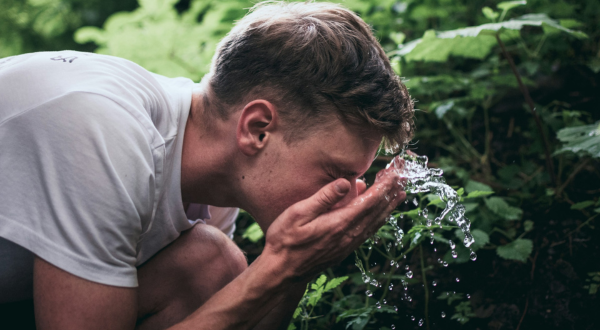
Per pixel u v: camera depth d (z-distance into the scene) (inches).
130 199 39.6
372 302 67.2
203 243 54.3
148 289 52.7
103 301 39.1
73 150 38.1
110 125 39.2
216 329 42.8
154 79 46.8
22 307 49.7
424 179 50.8
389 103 42.6
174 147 45.9
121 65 45.1
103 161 38.4
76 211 38.0
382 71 43.1
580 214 71.4
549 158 74.3
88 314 38.5
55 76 41.0
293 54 42.3
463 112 85.4
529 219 73.2
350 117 41.7
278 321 53.4
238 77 44.3
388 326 65.2
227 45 45.9
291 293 52.4
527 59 95.4
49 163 38.1
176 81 52.4
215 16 116.5
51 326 38.2
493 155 88.2
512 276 67.1
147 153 41.5
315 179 44.0
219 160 46.2
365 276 55.2
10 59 46.1
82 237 38.4
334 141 42.4
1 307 49.3
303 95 42.1
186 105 47.0
